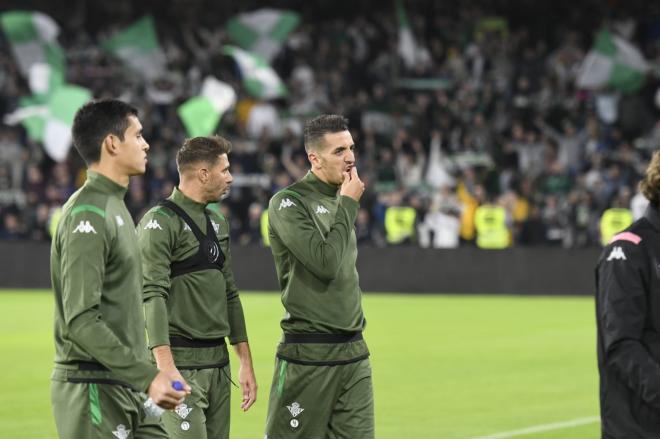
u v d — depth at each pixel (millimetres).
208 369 10070
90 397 7652
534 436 14477
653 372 6879
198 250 10047
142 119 41156
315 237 9320
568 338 23781
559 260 32188
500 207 34375
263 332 24531
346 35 47094
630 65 40562
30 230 36906
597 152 37656
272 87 40625
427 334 24625
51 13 51000
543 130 40875
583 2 47500
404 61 44500
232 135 40312
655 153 7355
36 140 40625
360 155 40625
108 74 45531
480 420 15516
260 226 35500
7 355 22109
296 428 9727
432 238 35031
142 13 50875
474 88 43469
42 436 14602
